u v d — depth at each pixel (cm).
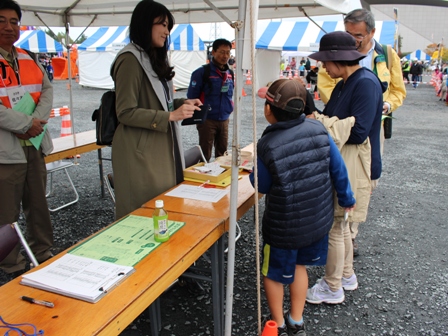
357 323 250
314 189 197
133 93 221
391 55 296
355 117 224
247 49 152
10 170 270
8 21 258
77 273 145
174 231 184
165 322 250
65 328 117
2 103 263
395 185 542
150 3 217
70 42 511
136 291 136
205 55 1661
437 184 546
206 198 232
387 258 337
